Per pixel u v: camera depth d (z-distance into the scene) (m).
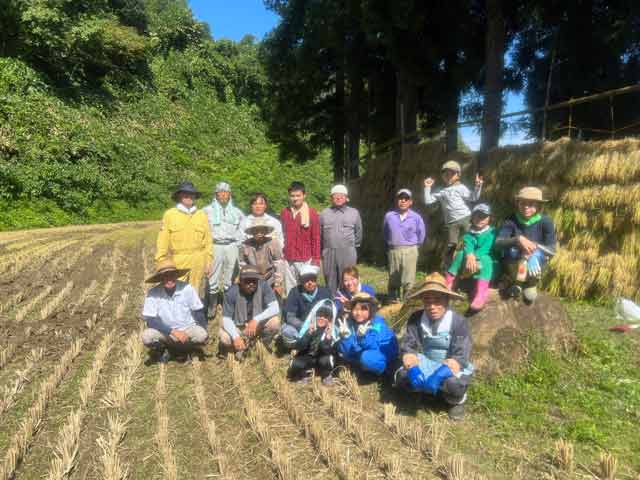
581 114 12.32
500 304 5.19
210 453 3.84
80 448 3.90
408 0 10.25
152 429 4.19
